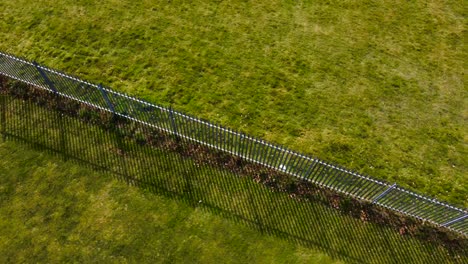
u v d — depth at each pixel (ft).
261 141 41.83
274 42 56.49
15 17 58.80
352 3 60.23
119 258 41.60
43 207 44.27
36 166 46.57
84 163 46.68
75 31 57.31
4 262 41.57
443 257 41.24
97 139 48.01
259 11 59.21
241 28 57.67
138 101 45.39
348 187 43.19
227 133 45.96
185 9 59.31
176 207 43.98
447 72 54.54
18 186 45.44
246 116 50.39
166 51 55.52
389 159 47.70
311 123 50.11
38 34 57.16
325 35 57.31
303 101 51.62
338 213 43.39
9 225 43.39
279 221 43.09
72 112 49.67
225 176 45.50
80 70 54.03
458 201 45.03
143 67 54.19
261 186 44.88
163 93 52.08
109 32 57.21
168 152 47.01
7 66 50.19
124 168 46.26
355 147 48.42
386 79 53.72
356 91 52.65
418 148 48.55
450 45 56.90
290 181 44.91
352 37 57.26
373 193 42.34
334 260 41.19
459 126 50.31
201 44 56.18
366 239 42.09
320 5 59.98
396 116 50.90
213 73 53.62
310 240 42.14
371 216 43.14
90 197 44.73
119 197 44.70
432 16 59.36
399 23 58.65
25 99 50.78
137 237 42.55
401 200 41.52
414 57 55.72
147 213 43.73
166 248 41.96
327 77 53.67
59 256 41.81
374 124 50.19
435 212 40.88
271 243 42.04
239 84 52.80
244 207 43.86
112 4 59.77
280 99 51.75
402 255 41.39
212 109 50.88
